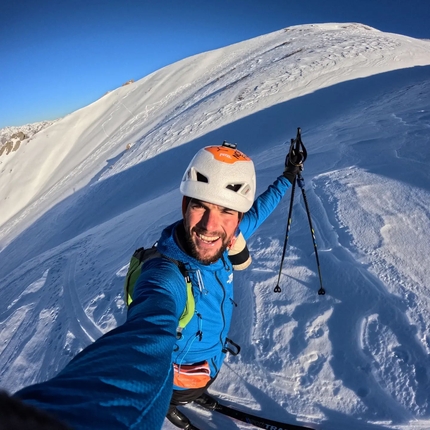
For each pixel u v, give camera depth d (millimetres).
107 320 3676
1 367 3621
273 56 31453
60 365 3252
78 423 645
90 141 44188
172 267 1592
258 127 17312
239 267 2156
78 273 5602
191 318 1685
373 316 2693
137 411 785
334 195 4469
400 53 24203
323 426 2123
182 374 1839
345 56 23922
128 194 17453
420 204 3939
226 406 2316
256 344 2707
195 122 21953
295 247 3686
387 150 5742
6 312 5391
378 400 2164
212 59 46375
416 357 2338
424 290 2846
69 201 23062
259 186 6199
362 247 3439
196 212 1603
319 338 2631
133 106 45250
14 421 338
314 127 12805
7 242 24281
